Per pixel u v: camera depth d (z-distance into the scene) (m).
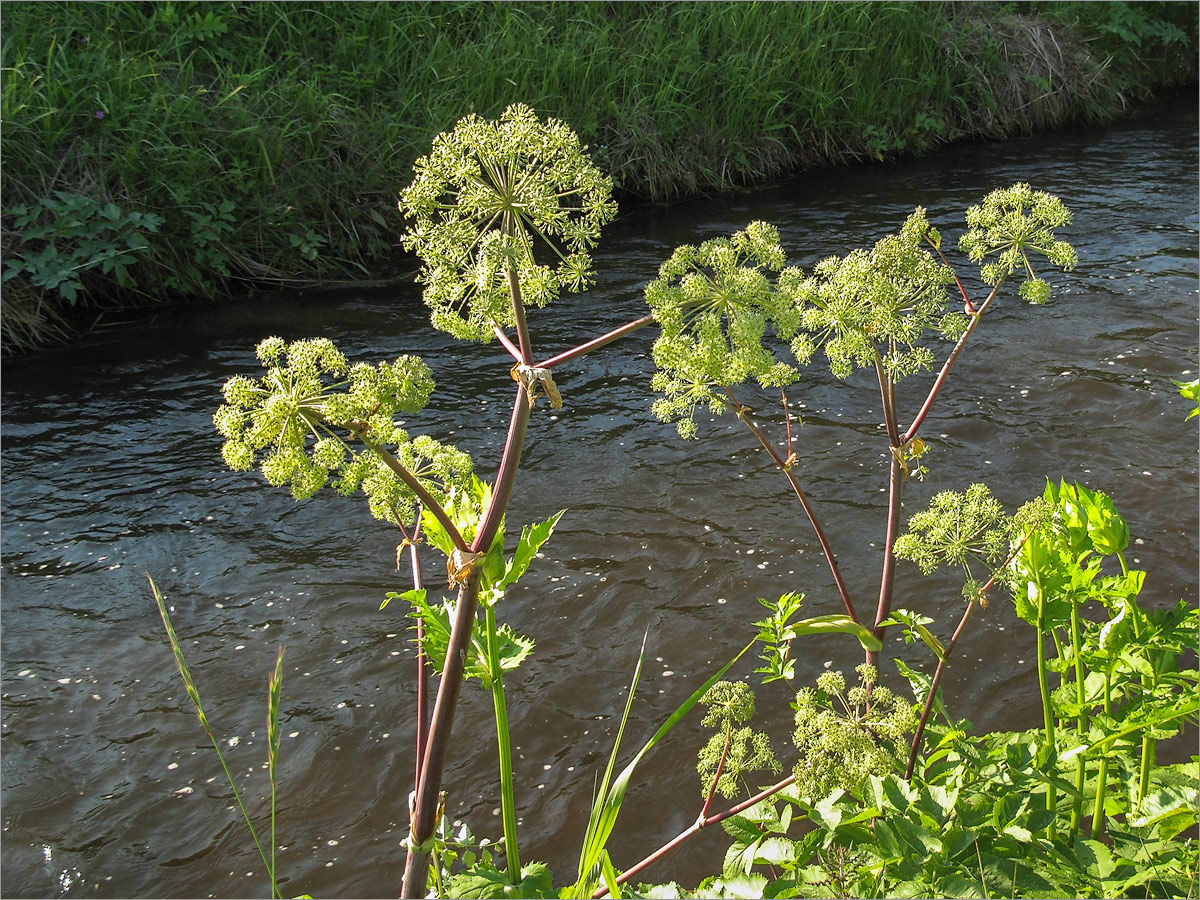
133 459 5.82
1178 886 1.95
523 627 4.26
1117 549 2.14
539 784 3.45
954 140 13.69
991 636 4.02
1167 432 5.59
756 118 11.82
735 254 1.81
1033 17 15.44
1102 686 2.26
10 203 7.98
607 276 8.58
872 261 2.12
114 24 9.51
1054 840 2.02
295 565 4.81
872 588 4.38
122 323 7.93
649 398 6.43
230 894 3.05
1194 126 14.00
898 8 13.23
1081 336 6.95
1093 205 9.99
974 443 5.62
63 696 3.94
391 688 3.95
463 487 1.62
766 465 5.54
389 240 9.60
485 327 1.63
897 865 1.81
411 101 9.83
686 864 3.06
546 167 1.61
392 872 3.12
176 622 4.39
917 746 2.08
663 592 4.45
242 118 8.95
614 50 11.43
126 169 8.30
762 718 3.66
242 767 3.57
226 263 8.77
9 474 5.66
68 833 3.30
